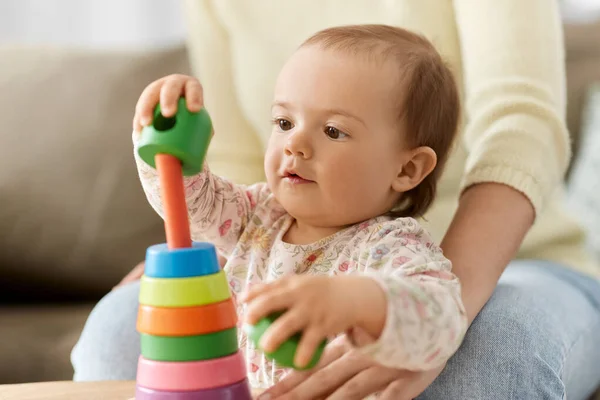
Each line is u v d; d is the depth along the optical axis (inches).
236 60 68.7
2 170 75.2
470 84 52.8
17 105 77.2
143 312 30.3
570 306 46.7
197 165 32.2
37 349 62.9
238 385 30.4
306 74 40.7
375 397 36.2
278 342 27.1
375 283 29.4
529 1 52.2
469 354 39.2
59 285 75.2
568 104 82.7
